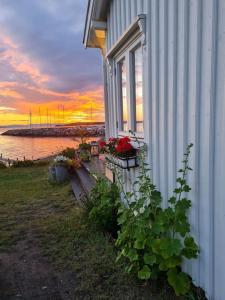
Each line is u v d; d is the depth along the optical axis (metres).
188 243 1.91
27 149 17.02
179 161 2.14
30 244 3.02
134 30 2.94
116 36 3.68
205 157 1.79
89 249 2.78
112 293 2.03
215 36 1.63
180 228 1.93
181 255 1.98
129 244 2.23
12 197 5.32
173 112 2.18
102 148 3.88
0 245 3.01
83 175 6.09
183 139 2.05
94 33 4.59
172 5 2.12
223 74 1.58
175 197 2.05
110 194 3.26
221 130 1.63
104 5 3.99
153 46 2.50
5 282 2.27
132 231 2.23
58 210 4.32
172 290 2.01
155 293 1.99
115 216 3.15
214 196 1.73
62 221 3.70
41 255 2.74
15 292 2.12
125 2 3.24
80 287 2.13
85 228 3.32
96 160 7.15
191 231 2.01
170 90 2.22
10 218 3.97
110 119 4.44
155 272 2.04
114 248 2.75
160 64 2.38
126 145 3.01
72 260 2.58
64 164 6.89
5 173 8.62
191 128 1.95
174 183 2.23
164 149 2.38
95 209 3.22
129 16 3.13
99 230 3.18
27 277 2.34
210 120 1.71
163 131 2.38
